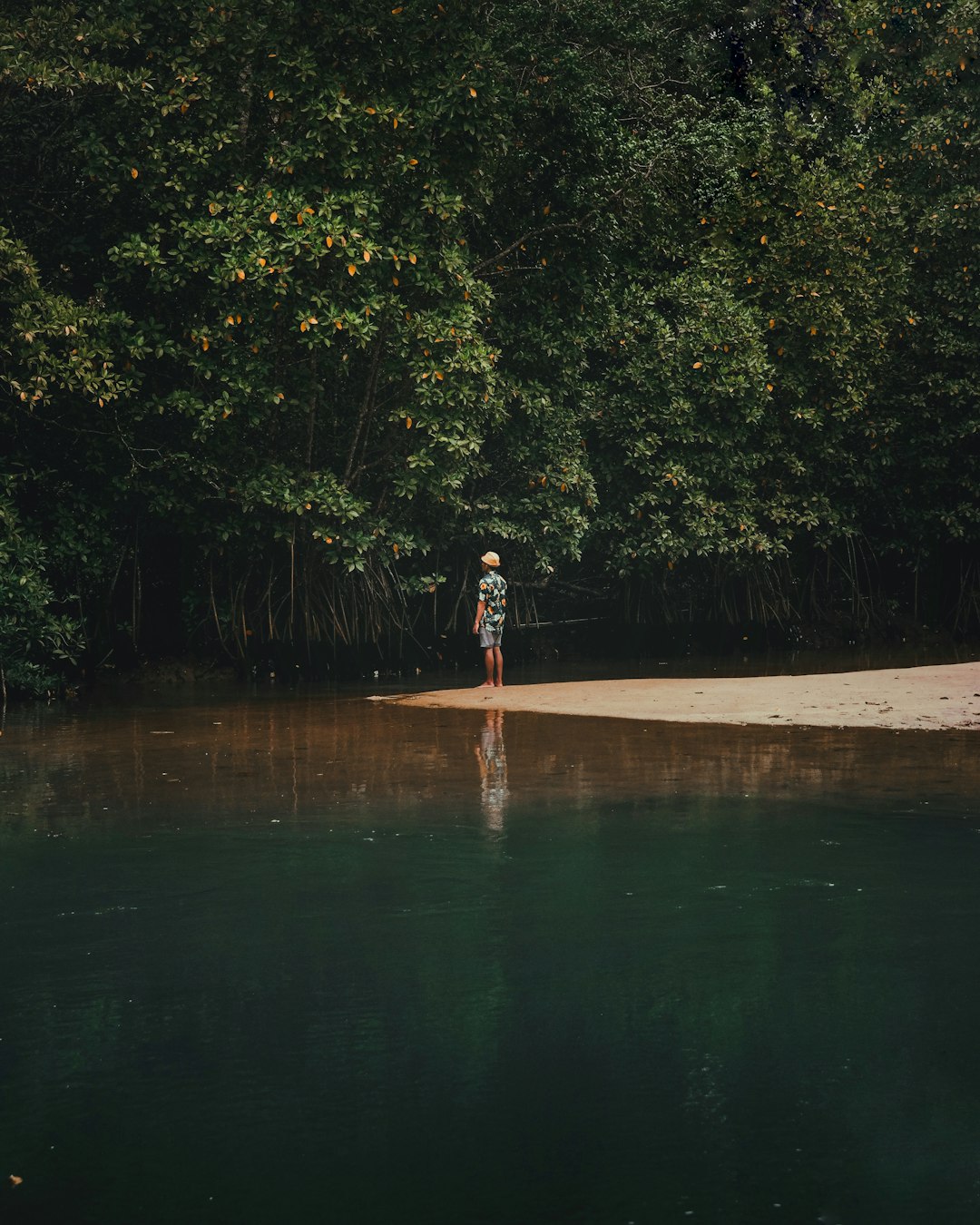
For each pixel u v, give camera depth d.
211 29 20.50
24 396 19.00
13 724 16.84
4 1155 4.95
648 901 8.09
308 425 22.45
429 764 13.14
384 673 23.58
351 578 24.14
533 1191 4.66
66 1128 5.15
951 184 29.67
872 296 29.03
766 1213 4.51
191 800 11.35
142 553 23.34
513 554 27.00
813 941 7.30
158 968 6.94
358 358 22.59
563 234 24.27
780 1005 6.35
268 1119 5.21
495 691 19.45
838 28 29.38
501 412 23.19
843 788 11.66
